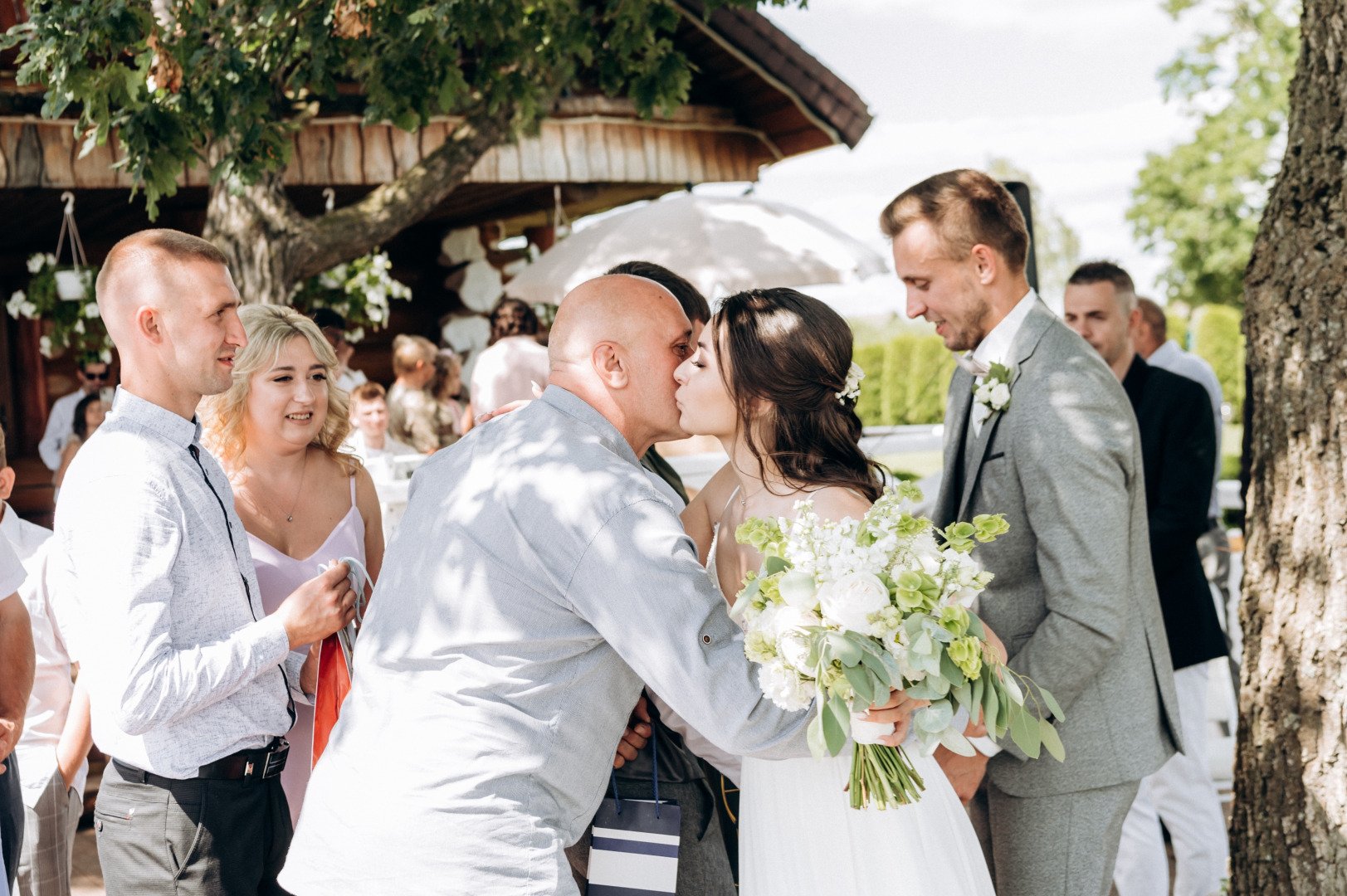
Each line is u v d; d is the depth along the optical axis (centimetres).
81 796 310
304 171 642
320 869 183
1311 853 258
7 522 315
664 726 225
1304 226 258
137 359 227
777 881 208
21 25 329
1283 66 2928
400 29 385
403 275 865
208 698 210
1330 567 254
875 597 170
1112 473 227
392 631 191
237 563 236
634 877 213
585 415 202
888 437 718
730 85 787
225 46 358
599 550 180
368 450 608
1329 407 253
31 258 680
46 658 294
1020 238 246
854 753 187
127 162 352
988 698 177
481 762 179
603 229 699
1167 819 386
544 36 474
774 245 671
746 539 186
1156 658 246
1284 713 263
